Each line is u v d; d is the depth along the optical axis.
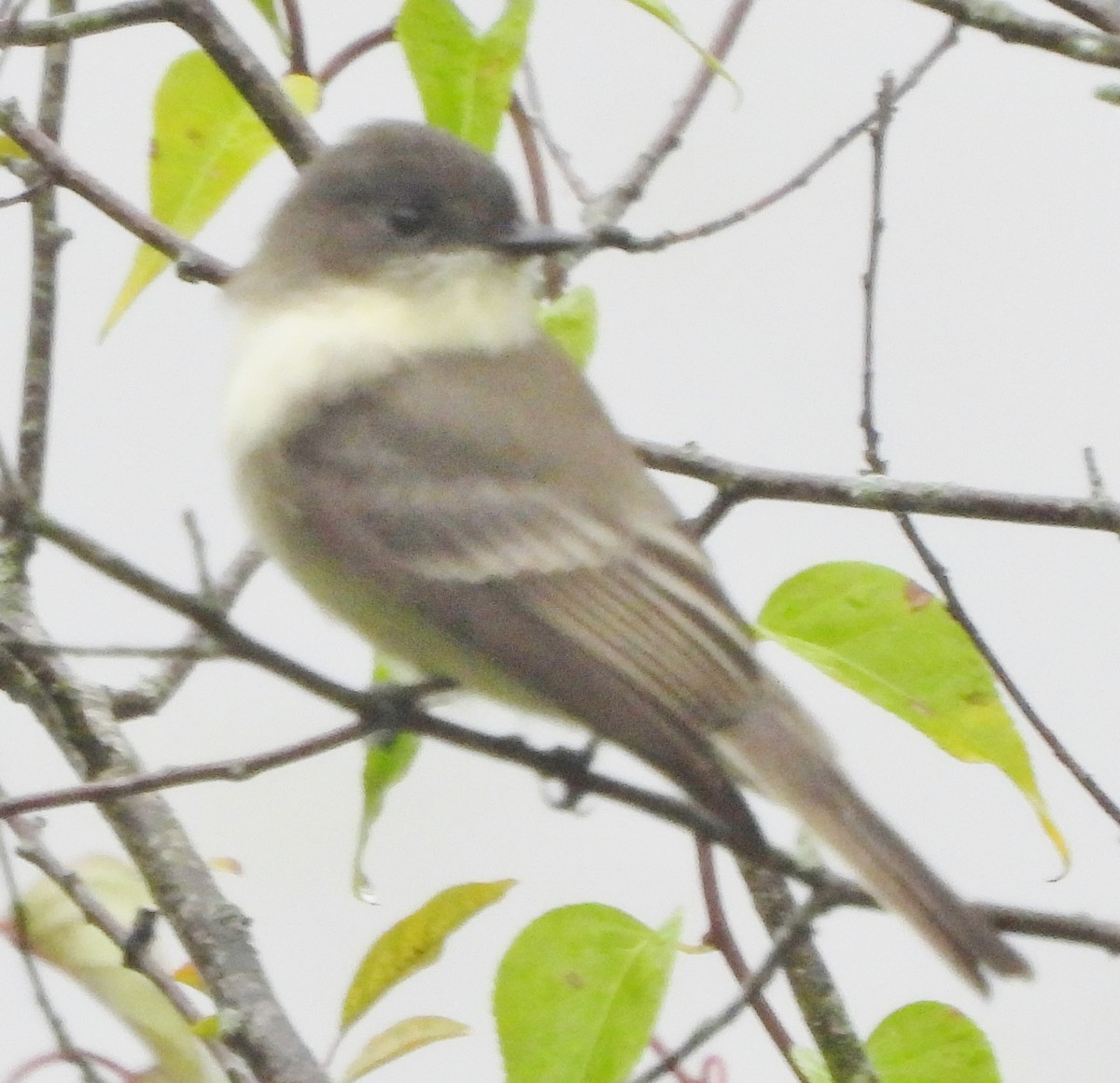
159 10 8.04
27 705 7.62
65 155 8.09
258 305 8.30
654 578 7.30
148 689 8.22
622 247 8.23
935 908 6.20
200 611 5.82
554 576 7.36
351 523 7.58
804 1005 6.98
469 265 8.14
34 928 7.26
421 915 7.16
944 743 6.85
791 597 6.99
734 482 7.74
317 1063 6.90
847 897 6.35
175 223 8.45
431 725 6.45
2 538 7.64
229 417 7.98
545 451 7.62
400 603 7.47
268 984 7.12
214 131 8.45
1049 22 6.59
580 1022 6.49
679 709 6.88
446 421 7.70
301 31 8.75
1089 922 6.48
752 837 6.37
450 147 8.27
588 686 6.97
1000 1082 7.06
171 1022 7.18
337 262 8.21
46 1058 7.16
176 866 7.35
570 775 6.59
